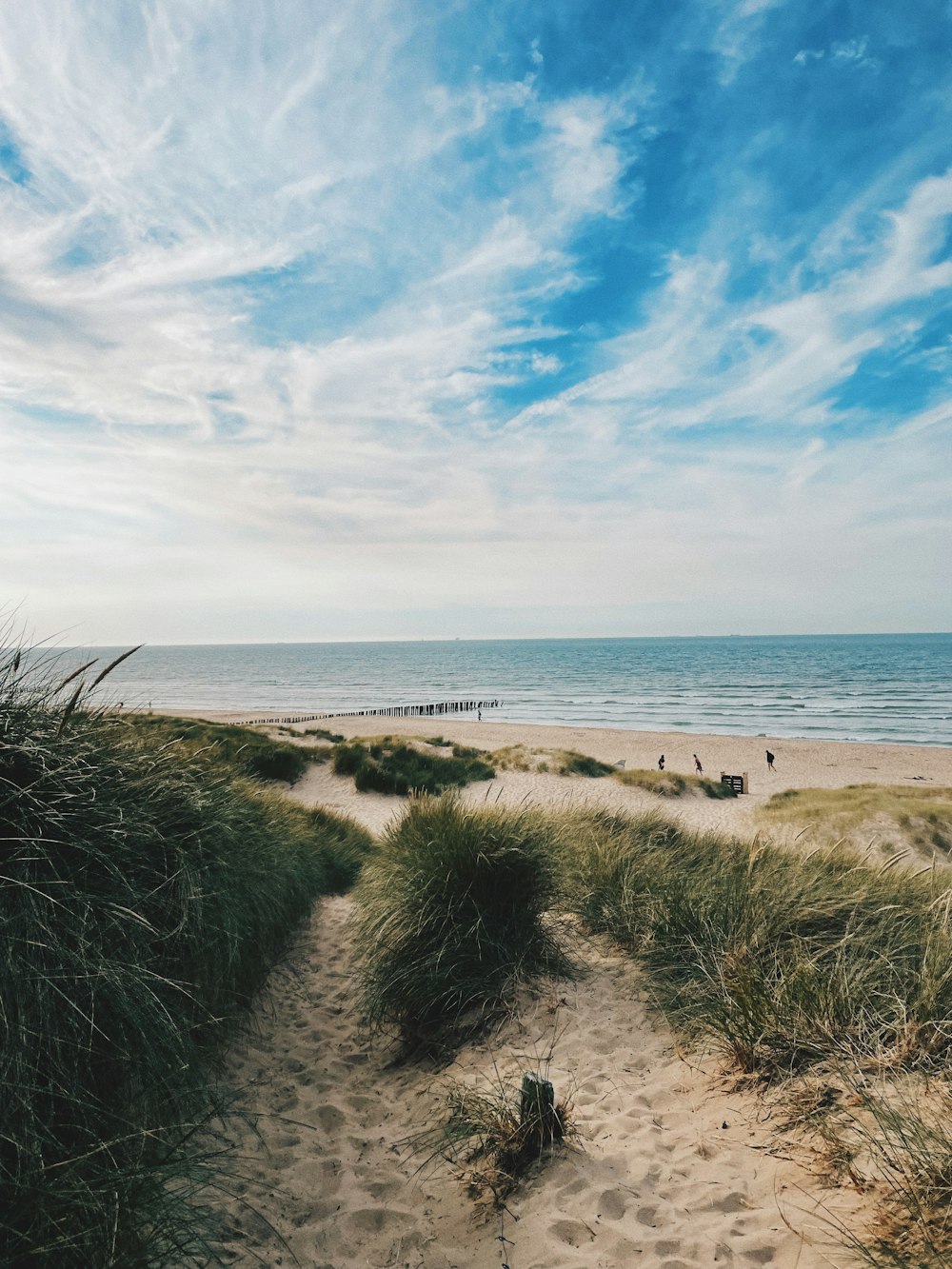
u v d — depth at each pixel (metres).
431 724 49.34
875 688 83.12
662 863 5.48
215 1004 3.44
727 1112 2.79
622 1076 3.24
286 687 99.06
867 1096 2.40
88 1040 2.33
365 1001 4.29
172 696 83.06
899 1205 1.97
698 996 3.66
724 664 138.62
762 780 29.41
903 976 3.33
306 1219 2.52
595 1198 2.37
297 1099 3.41
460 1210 2.48
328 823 9.75
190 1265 2.09
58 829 2.65
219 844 3.82
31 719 2.99
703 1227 2.16
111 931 2.64
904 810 12.91
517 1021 3.81
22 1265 1.80
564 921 4.88
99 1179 2.00
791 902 4.19
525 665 151.25
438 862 4.45
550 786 20.08
